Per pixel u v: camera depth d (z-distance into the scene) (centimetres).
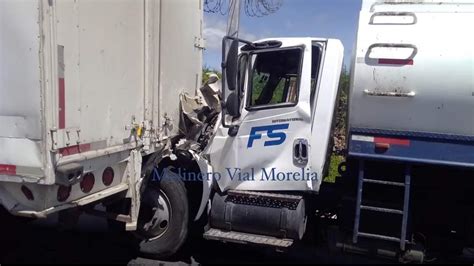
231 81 419
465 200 432
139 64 420
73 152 329
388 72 391
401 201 425
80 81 332
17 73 297
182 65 519
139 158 425
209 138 476
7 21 296
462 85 377
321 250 504
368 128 407
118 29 381
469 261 437
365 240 433
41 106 297
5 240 448
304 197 447
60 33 309
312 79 440
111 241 502
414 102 389
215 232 451
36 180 303
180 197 454
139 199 425
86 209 406
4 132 305
